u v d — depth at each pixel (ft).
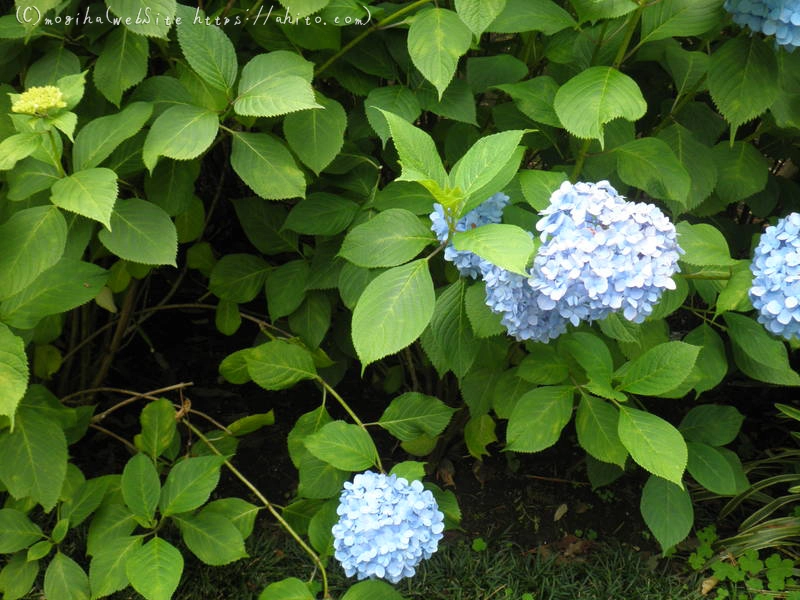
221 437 7.36
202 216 7.63
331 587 7.39
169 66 7.22
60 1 6.04
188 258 7.86
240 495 8.03
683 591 7.49
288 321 8.08
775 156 8.00
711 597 7.50
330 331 8.17
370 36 6.89
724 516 7.95
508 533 7.90
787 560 7.50
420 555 6.16
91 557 7.50
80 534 7.57
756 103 6.55
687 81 7.11
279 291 7.50
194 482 6.76
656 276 5.81
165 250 6.28
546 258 5.81
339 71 6.96
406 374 8.50
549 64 7.25
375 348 5.85
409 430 7.07
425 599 7.42
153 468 6.74
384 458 8.30
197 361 8.99
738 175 7.23
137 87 6.63
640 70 7.88
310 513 7.13
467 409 8.11
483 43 7.75
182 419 7.64
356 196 7.39
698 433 7.36
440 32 6.23
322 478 6.95
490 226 5.70
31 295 6.42
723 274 6.59
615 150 6.73
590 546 7.84
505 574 7.54
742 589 7.52
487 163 5.80
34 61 6.85
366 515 6.08
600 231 5.84
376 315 5.88
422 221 6.38
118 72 6.38
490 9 6.04
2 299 6.05
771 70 6.53
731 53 6.54
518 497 8.14
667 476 6.06
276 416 8.59
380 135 6.62
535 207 6.25
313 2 6.22
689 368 6.23
